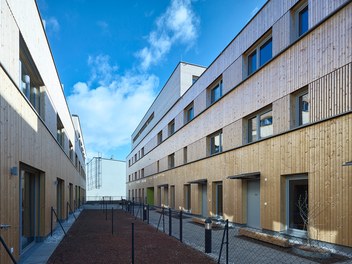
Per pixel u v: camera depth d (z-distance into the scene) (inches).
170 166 974.4
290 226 366.0
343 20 296.8
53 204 458.0
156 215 760.3
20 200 277.7
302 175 349.4
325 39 319.3
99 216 768.3
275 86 403.9
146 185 1344.7
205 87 660.7
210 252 293.4
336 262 245.9
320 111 320.8
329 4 317.1
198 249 312.8
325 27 319.9
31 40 316.5
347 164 258.8
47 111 419.5
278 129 392.5
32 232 359.9
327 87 313.0
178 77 898.1
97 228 504.4
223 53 573.0
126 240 374.3
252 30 472.4
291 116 371.2
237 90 511.8
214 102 603.2
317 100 326.0
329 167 302.4
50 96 449.1
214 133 620.7
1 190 208.4
